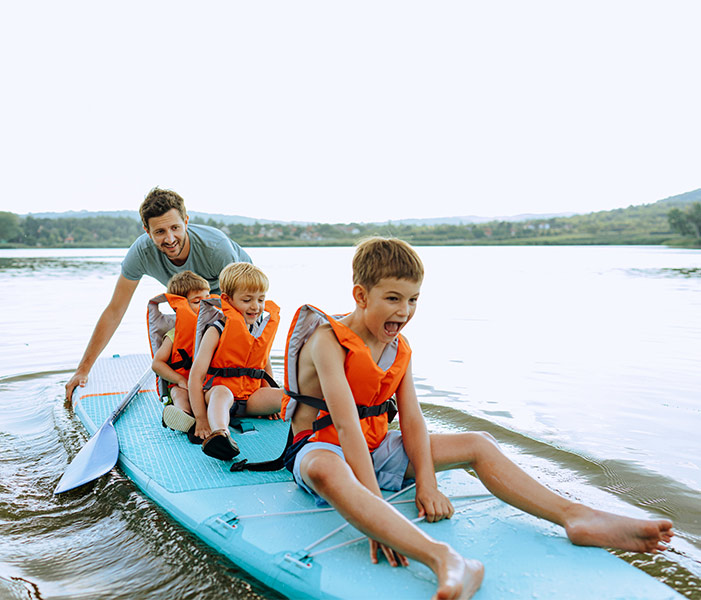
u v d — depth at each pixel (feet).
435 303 32.53
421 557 6.00
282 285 40.65
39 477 10.21
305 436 8.14
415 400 8.18
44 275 53.52
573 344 20.94
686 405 13.60
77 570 7.23
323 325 7.79
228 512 7.57
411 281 7.30
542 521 7.41
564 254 98.58
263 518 7.52
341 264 68.13
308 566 6.44
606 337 22.17
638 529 6.64
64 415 13.17
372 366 7.60
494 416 12.88
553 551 6.70
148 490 8.75
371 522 6.27
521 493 7.27
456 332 23.53
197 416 10.72
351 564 6.47
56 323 25.86
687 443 11.17
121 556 7.53
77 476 9.53
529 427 12.15
